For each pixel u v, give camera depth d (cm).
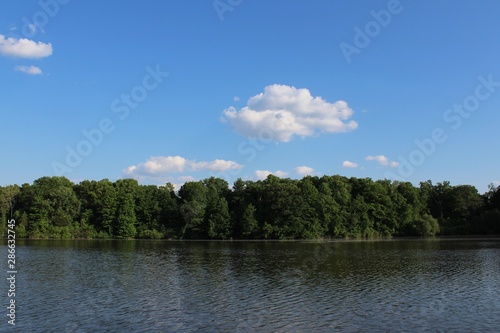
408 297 4388
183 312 3822
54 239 14262
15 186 16550
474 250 9394
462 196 17362
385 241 12888
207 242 12925
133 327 3375
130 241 13375
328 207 14325
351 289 4806
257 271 6247
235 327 3369
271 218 14388
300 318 3612
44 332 3250
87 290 4809
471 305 4031
